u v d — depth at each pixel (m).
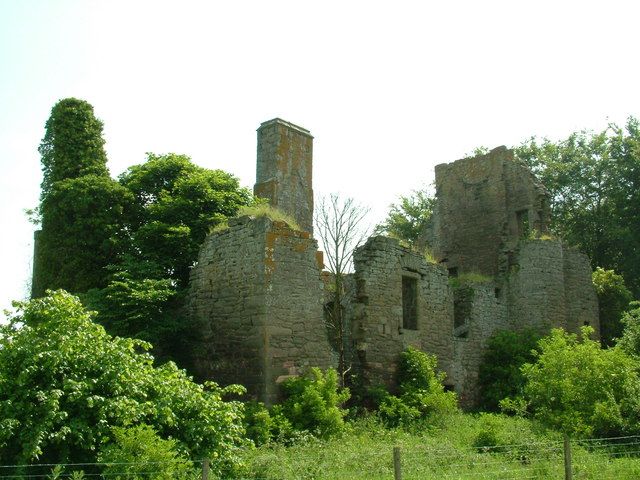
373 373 16.62
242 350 13.81
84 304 15.19
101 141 21.25
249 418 12.38
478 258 28.05
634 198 32.34
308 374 13.98
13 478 7.98
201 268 15.60
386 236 18.02
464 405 20.81
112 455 8.34
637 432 13.91
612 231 31.98
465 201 29.16
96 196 18.33
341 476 10.34
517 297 24.48
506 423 15.62
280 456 10.73
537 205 26.58
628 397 14.74
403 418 15.46
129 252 17.81
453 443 13.70
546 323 23.80
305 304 14.34
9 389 8.72
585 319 26.17
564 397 15.19
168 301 16.16
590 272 27.06
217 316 14.70
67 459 8.61
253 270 13.95
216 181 18.66
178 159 19.72
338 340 17.91
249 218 14.38
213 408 10.12
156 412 9.30
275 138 21.56
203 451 9.58
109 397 9.13
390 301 17.69
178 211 17.72
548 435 14.23
